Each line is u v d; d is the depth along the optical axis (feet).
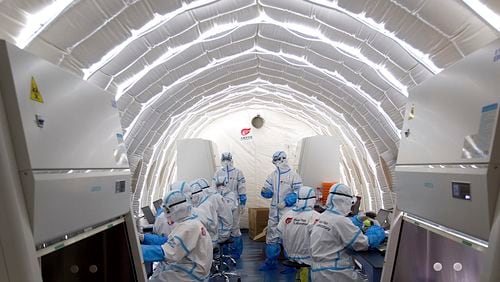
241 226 32.76
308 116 29.84
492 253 3.60
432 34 8.59
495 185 3.74
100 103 5.69
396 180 6.64
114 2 7.97
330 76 16.29
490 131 3.83
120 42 9.66
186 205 11.03
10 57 3.59
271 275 20.35
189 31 12.03
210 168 24.68
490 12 6.93
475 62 4.38
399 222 6.61
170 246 10.13
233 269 21.25
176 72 15.02
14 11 6.47
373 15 9.09
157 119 18.42
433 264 6.61
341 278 11.82
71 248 6.17
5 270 3.40
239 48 15.07
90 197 4.81
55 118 4.22
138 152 18.10
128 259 6.27
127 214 6.30
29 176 3.57
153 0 9.04
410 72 10.85
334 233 11.97
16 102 3.56
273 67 18.48
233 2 10.88
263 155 32.71
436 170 4.97
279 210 22.27
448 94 4.99
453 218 4.50
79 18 7.66
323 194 22.13
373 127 17.11
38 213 3.65
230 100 28.02
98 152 5.26
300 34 13.12
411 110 6.36
